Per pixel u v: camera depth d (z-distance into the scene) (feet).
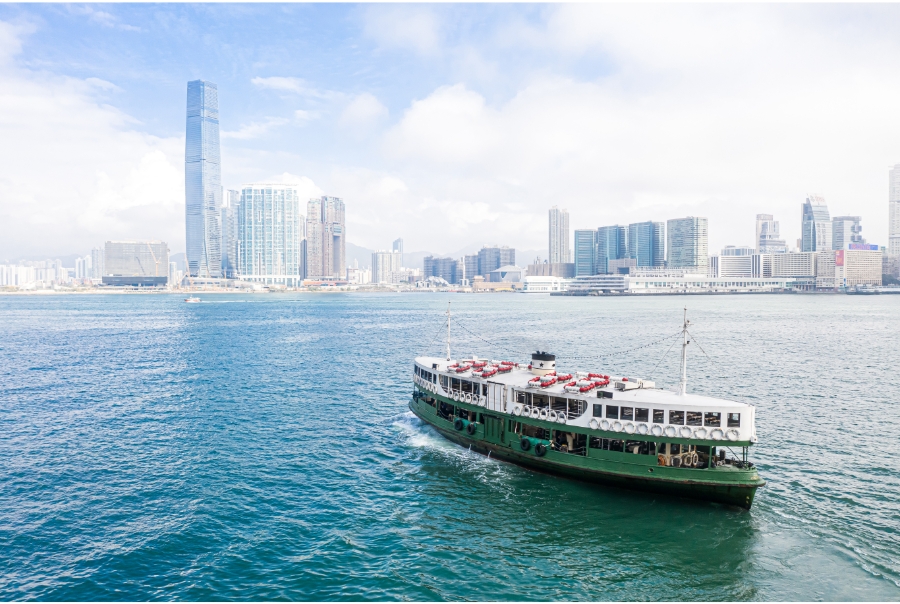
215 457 191.42
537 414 173.47
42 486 165.58
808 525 138.72
